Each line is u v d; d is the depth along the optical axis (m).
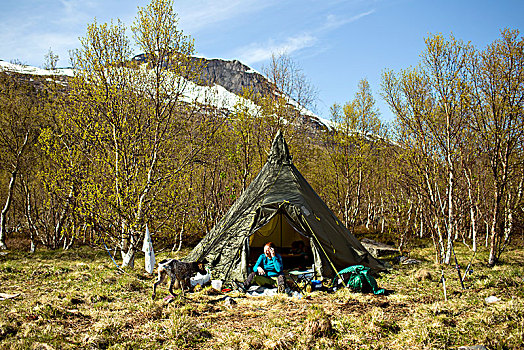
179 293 9.62
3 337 6.18
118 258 19.73
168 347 6.04
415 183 16.34
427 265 15.37
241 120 22.22
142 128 15.86
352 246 12.20
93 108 15.37
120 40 16.08
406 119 15.68
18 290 9.88
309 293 9.77
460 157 14.80
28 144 24.34
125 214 14.43
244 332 6.69
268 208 11.36
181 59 16.47
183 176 16.41
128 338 6.37
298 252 13.23
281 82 24.27
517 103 14.23
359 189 26.23
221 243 11.41
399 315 7.43
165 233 20.25
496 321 6.62
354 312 7.68
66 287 10.30
